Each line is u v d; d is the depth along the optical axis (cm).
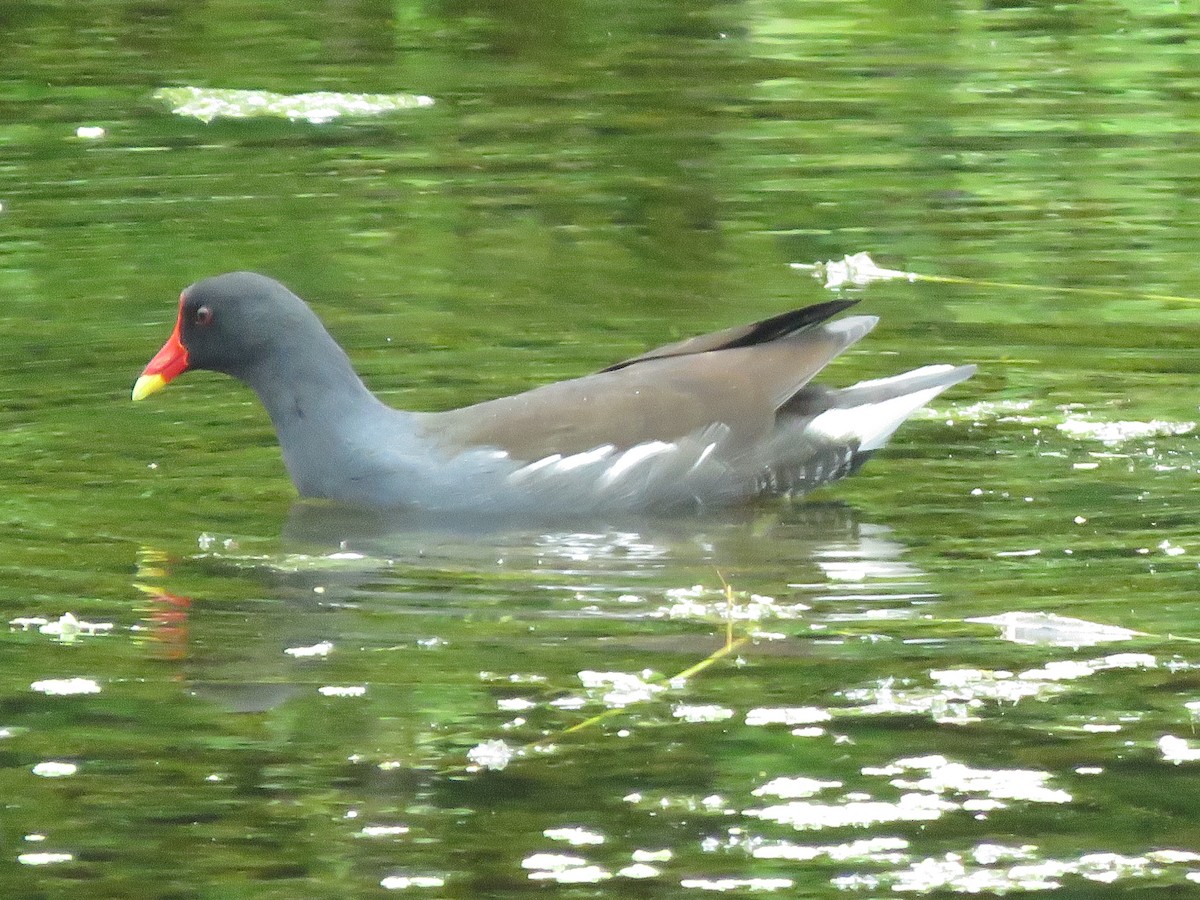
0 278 1572
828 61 2242
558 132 1992
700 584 1022
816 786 792
